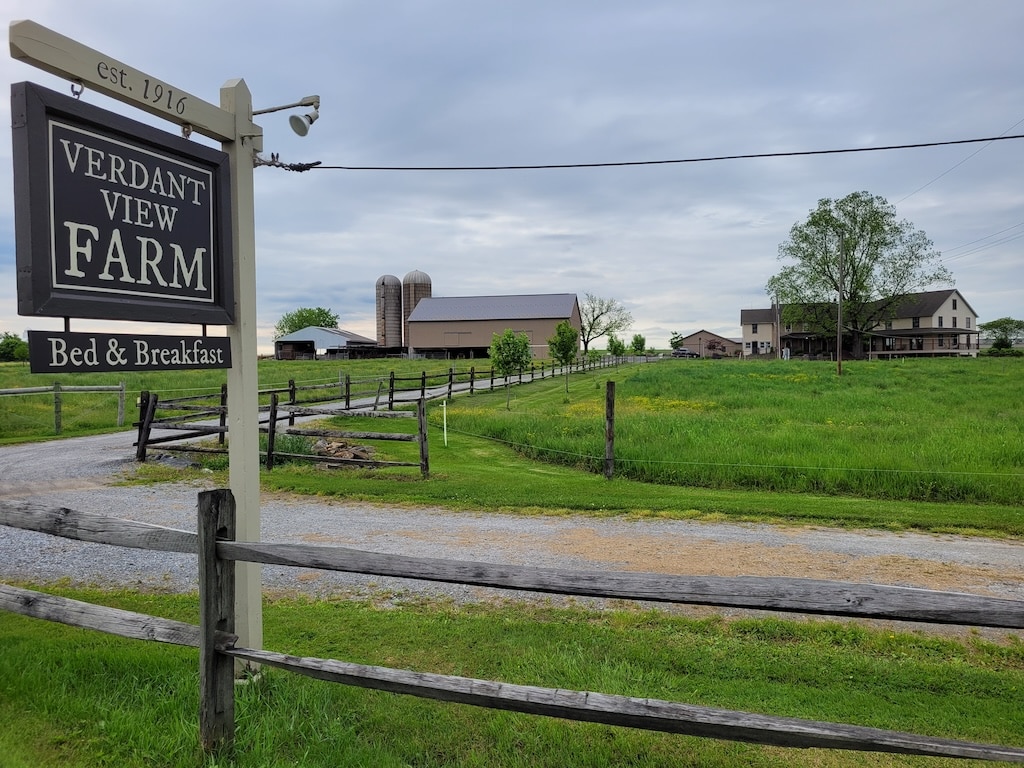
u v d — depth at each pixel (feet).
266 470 37.37
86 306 9.28
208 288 11.38
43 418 58.49
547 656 13.70
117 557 21.21
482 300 270.05
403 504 29.09
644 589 8.04
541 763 9.89
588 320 307.99
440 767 9.93
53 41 8.75
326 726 10.60
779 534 24.35
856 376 114.93
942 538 23.94
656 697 12.03
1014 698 12.40
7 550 21.85
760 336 302.66
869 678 13.17
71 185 9.18
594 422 51.60
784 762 10.11
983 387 87.30
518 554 21.86
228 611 9.80
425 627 15.43
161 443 45.19
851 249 211.82
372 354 259.60
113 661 12.67
